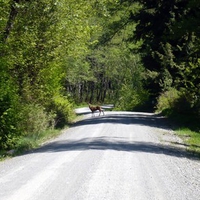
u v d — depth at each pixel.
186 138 21.97
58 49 23.19
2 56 18.97
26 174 10.19
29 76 23.06
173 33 25.92
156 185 9.22
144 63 43.34
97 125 26.38
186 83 30.97
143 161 12.55
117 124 26.91
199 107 29.72
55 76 25.58
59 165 11.41
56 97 27.97
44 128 22.56
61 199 7.69
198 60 27.88
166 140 20.12
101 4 23.12
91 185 8.86
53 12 20.58
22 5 18.39
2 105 16.42
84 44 25.62
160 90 42.94
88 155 13.23
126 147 15.77
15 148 16.66
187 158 14.45
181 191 8.79
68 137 20.27
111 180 9.45
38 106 22.62
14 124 16.89
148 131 23.38
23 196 7.90
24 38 20.70
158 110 42.19
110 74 82.25
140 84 64.44
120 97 68.62
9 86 17.02
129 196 8.04
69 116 32.28
